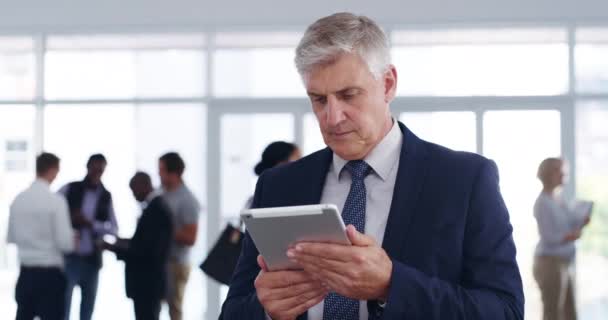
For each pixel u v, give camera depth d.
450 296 1.86
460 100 9.19
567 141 9.09
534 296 8.47
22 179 9.62
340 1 9.22
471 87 9.18
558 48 9.10
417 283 1.84
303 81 1.97
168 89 9.56
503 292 1.94
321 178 2.13
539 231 7.39
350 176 2.11
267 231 1.80
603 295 8.80
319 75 1.93
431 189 2.00
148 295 6.70
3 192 9.59
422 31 9.19
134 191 7.82
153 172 9.55
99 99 9.62
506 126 9.16
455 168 2.02
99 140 9.59
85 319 7.70
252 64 9.48
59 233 6.59
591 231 8.91
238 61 9.51
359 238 1.78
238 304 2.09
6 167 9.62
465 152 2.08
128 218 9.39
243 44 9.48
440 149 2.08
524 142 9.13
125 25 9.49
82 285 7.71
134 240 6.70
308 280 1.88
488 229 1.97
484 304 1.88
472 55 9.17
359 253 1.77
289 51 9.45
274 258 1.88
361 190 2.07
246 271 2.19
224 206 9.48
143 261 6.70
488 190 2.01
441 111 9.22
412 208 1.99
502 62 9.16
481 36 9.15
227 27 9.44
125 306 8.96
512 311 1.92
